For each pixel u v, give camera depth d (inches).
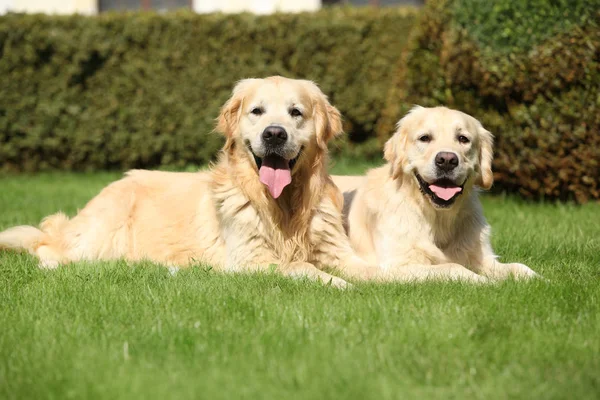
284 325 188.1
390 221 281.4
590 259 276.8
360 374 156.6
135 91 608.1
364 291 227.8
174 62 602.9
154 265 275.0
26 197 482.3
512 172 429.1
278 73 608.1
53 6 760.3
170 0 783.7
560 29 402.9
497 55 420.2
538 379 153.7
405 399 145.6
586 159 405.4
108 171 632.4
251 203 281.0
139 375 156.9
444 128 267.7
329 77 610.9
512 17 414.3
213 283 235.8
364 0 789.2
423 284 233.9
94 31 600.1
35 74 604.7
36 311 206.4
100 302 212.2
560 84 405.4
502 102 430.9
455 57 435.8
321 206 284.8
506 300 207.9
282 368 159.9
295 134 270.7
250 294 218.7
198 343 176.1
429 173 261.6
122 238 319.6
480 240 281.7
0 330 190.4
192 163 619.8
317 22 605.3
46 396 149.6
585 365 161.0
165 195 323.3
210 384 152.9
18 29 595.5
